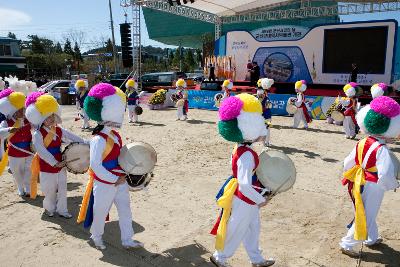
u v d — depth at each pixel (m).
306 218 5.41
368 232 4.38
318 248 4.53
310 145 10.27
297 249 4.51
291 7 26.88
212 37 36.38
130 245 4.38
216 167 8.04
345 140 10.94
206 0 19.88
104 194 4.12
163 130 12.55
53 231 4.98
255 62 19.41
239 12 22.52
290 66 19.55
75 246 4.56
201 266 4.11
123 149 4.15
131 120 14.17
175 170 7.79
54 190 5.30
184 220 5.33
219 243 3.60
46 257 4.31
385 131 3.96
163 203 5.96
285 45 19.52
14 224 5.21
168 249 4.48
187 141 10.73
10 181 7.14
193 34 38.19
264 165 3.62
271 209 5.73
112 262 4.18
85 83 13.60
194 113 17.02
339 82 18.25
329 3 27.36
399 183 3.99
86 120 13.04
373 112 3.98
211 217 5.43
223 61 21.20
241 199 3.60
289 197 6.22
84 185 6.92
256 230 3.89
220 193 3.81
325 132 12.22
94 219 4.27
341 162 8.49
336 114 12.36
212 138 11.16
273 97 16.34
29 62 56.62
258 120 3.54
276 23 28.59
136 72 21.73
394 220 5.32
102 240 4.55
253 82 19.38
